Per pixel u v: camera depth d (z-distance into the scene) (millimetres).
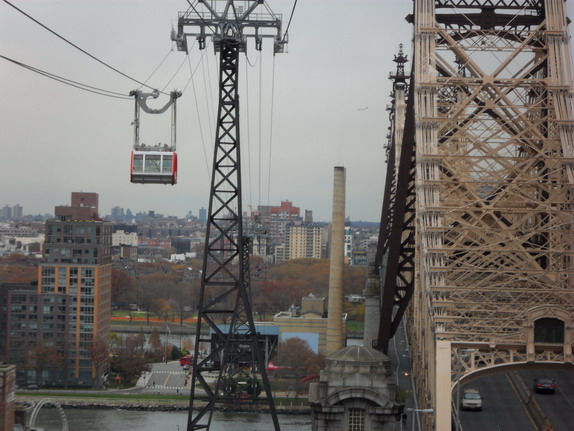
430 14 114750
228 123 135000
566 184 109500
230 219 136125
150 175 120500
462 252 114188
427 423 110000
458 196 115875
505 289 104062
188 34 132875
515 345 101312
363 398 118438
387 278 145625
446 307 103500
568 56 113812
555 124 114062
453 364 107375
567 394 152375
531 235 109375
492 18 117250
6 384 155500
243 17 133375
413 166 133500
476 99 121500
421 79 113625
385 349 155625
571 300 102938
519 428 128500
